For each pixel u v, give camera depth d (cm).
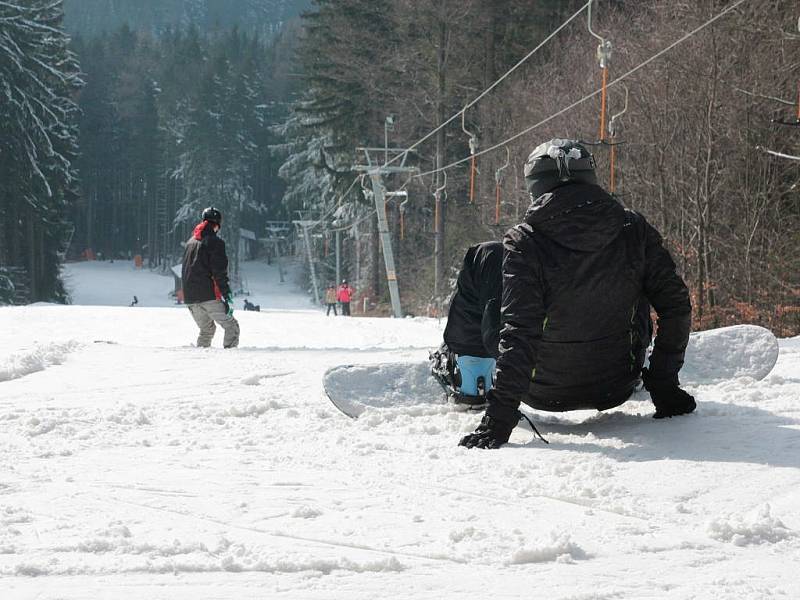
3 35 9400
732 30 3719
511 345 675
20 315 3475
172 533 459
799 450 596
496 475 581
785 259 3512
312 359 1388
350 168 8731
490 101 7081
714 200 3706
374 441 706
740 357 904
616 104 4344
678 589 374
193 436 755
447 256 7738
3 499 532
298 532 459
